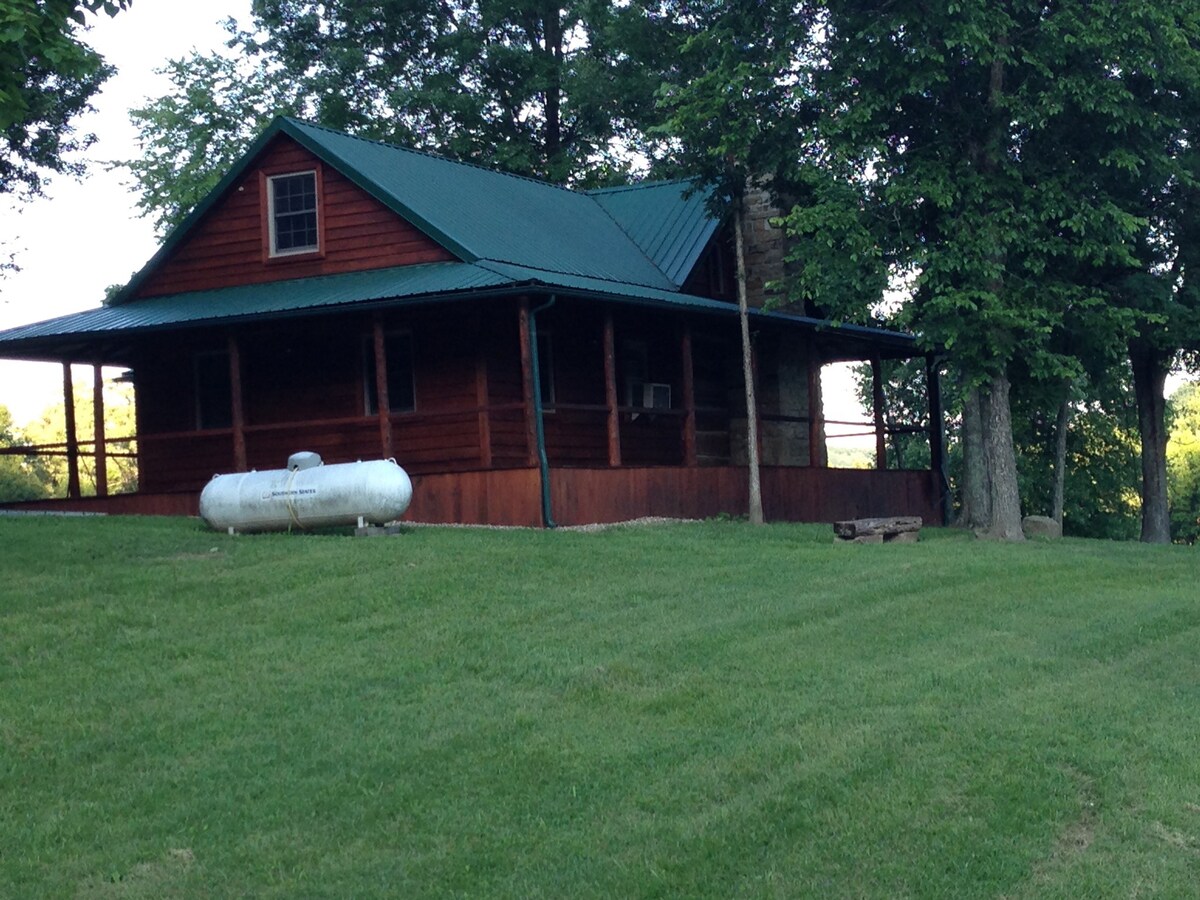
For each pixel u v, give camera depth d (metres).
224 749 10.01
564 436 24.97
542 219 27.06
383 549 16.58
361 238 24.08
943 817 8.93
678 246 27.97
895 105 21.52
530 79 40.41
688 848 8.44
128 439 23.94
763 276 29.00
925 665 12.06
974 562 17.16
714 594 14.74
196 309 23.33
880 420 30.23
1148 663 12.55
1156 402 31.08
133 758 9.88
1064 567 17.06
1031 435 42.78
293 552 16.36
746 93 22.08
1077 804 9.22
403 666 11.87
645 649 12.34
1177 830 8.95
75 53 14.41
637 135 40.56
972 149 21.75
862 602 14.48
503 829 8.73
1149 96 21.77
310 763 9.71
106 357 26.48
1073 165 21.66
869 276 21.50
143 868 8.33
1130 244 23.64
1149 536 30.78
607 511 21.94
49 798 9.25
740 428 29.00
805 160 22.59
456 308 22.69
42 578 14.87
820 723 10.45
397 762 9.70
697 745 10.02
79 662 12.02
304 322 22.52
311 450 24.59
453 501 21.39
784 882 8.13
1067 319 22.78
